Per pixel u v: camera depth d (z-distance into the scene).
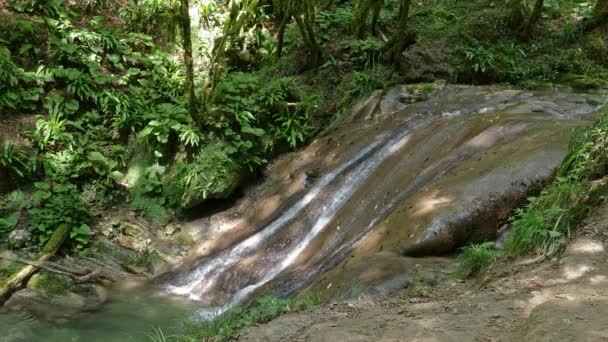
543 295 3.95
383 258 5.39
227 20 9.49
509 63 11.28
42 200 8.59
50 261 7.73
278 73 11.30
